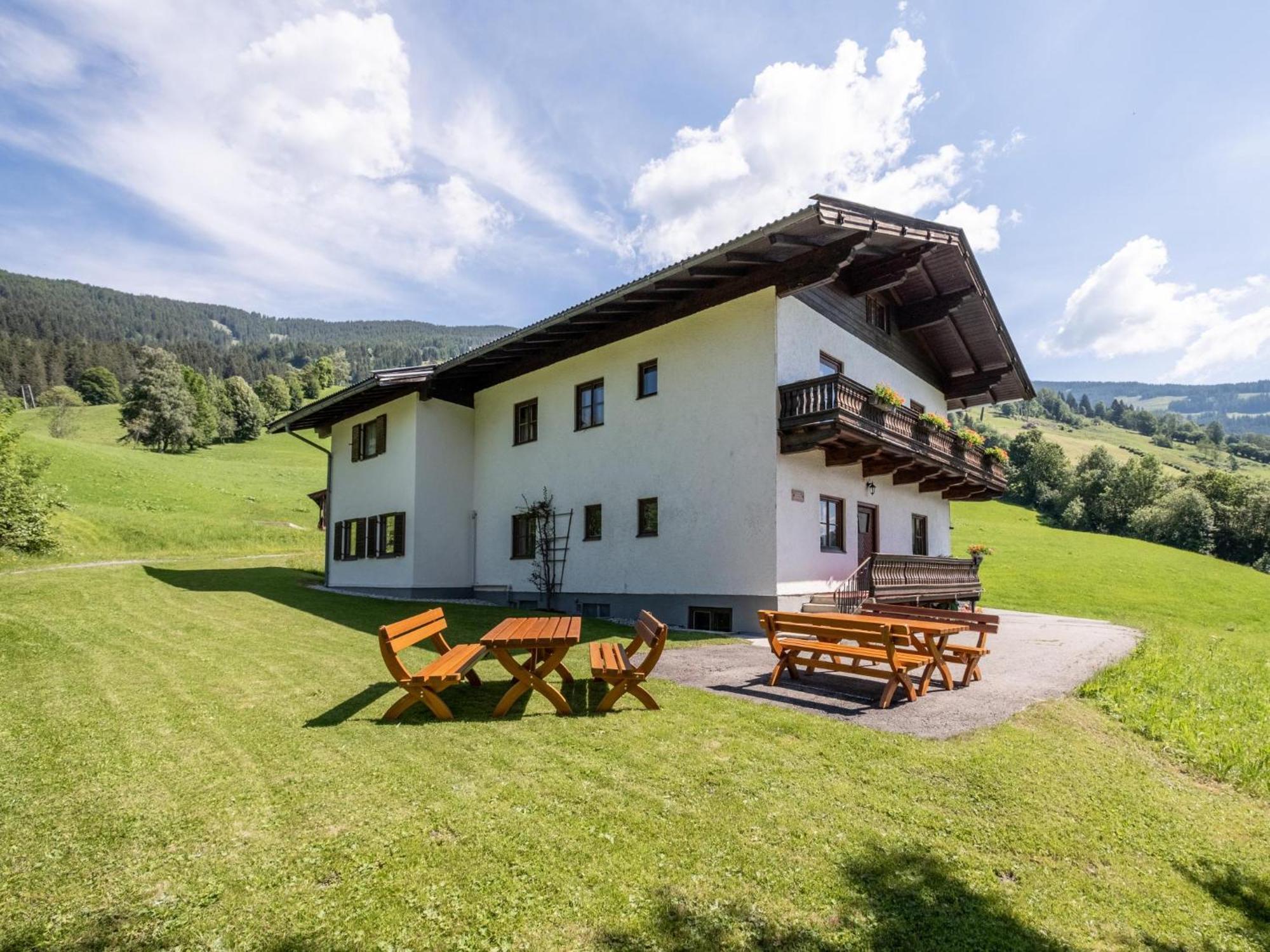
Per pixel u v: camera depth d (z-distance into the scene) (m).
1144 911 3.16
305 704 5.73
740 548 12.05
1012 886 3.24
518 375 17.27
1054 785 4.38
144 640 8.63
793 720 5.44
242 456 76.38
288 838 3.33
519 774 4.21
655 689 6.54
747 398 12.19
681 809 3.77
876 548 14.99
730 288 12.66
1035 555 41.03
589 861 3.19
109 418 93.25
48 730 4.95
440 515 17.53
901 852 3.43
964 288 15.38
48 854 3.13
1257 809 4.55
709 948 2.62
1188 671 8.88
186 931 2.59
